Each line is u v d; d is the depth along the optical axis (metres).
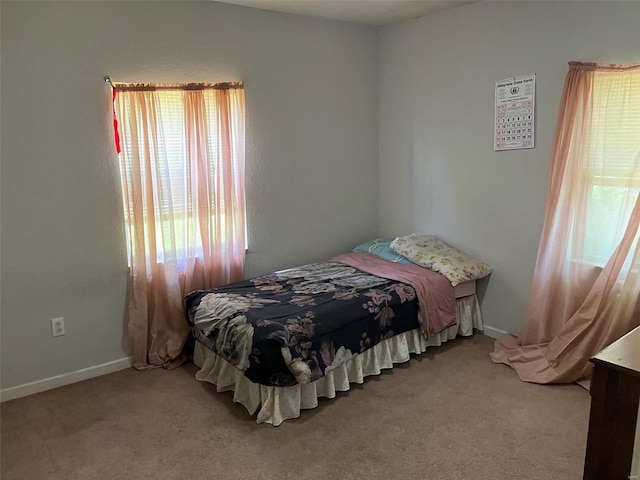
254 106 3.31
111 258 2.90
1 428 2.39
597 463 1.40
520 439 2.21
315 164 3.71
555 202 2.77
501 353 3.05
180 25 2.94
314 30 3.54
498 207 3.25
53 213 2.68
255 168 3.39
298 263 3.73
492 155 3.23
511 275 3.24
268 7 3.23
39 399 2.66
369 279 3.11
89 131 2.73
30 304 2.68
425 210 3.77
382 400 2.57
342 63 3.74
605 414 1.37
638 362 1.33
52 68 2.57
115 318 2.96
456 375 2.84
